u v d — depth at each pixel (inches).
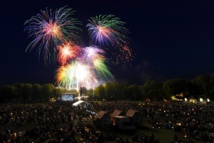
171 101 7327.8
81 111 4909.0
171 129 3297.2
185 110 4690.0
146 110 4564.5
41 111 4672.7
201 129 3080.7
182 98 7839.6
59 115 4229.8
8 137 2610.7
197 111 4439.0
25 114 4315.9
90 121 3900.1
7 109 5265.8
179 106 5324.8
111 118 3523.6
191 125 3169.3
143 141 2519.7
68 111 4842.5
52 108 5221.5
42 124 3663.9
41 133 2810.0
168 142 2610.7
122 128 3176.7
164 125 3373.5
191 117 3961.6
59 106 5748.0
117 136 2886.3
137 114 3457.2
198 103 6353.3
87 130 2999.5
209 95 7381.9
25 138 2738.7
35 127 3184.1
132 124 3284.9
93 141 2605.8
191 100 7116.1
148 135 2962.6
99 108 5295.3
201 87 7780.5
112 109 5088.6
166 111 4503.0
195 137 2741.1
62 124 3663.9
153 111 4532.5
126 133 3134.8
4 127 3516.2
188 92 7839.6
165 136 2903.5
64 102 7647.6
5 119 3818.9
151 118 4074.8
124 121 3228.3
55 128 3107.8
